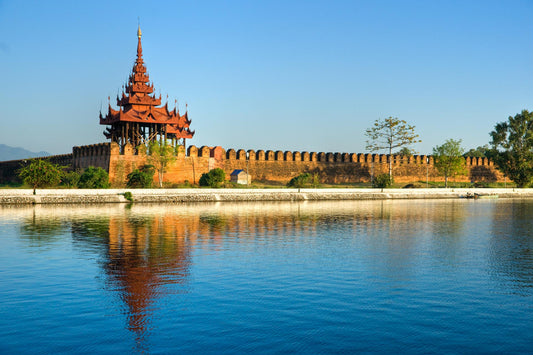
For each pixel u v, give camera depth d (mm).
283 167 87875
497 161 94750
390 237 30625
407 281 18859
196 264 21531
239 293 16891
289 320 14289
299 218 42031
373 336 13211
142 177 67875
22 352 12094
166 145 73250
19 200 53594
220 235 30562
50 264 21203
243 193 67000
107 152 71062
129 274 19453
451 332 13578
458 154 93062
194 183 76750
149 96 81000
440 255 24344
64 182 68125
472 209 55219
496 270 20922
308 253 24531
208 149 78875
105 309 15062
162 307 15320
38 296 16344
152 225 35219
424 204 64688
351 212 49156
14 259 22219
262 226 35594
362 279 19094
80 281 18281
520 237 30953
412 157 101000
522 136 92562
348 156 94562
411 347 12586
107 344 12570
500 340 13094
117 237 29078
